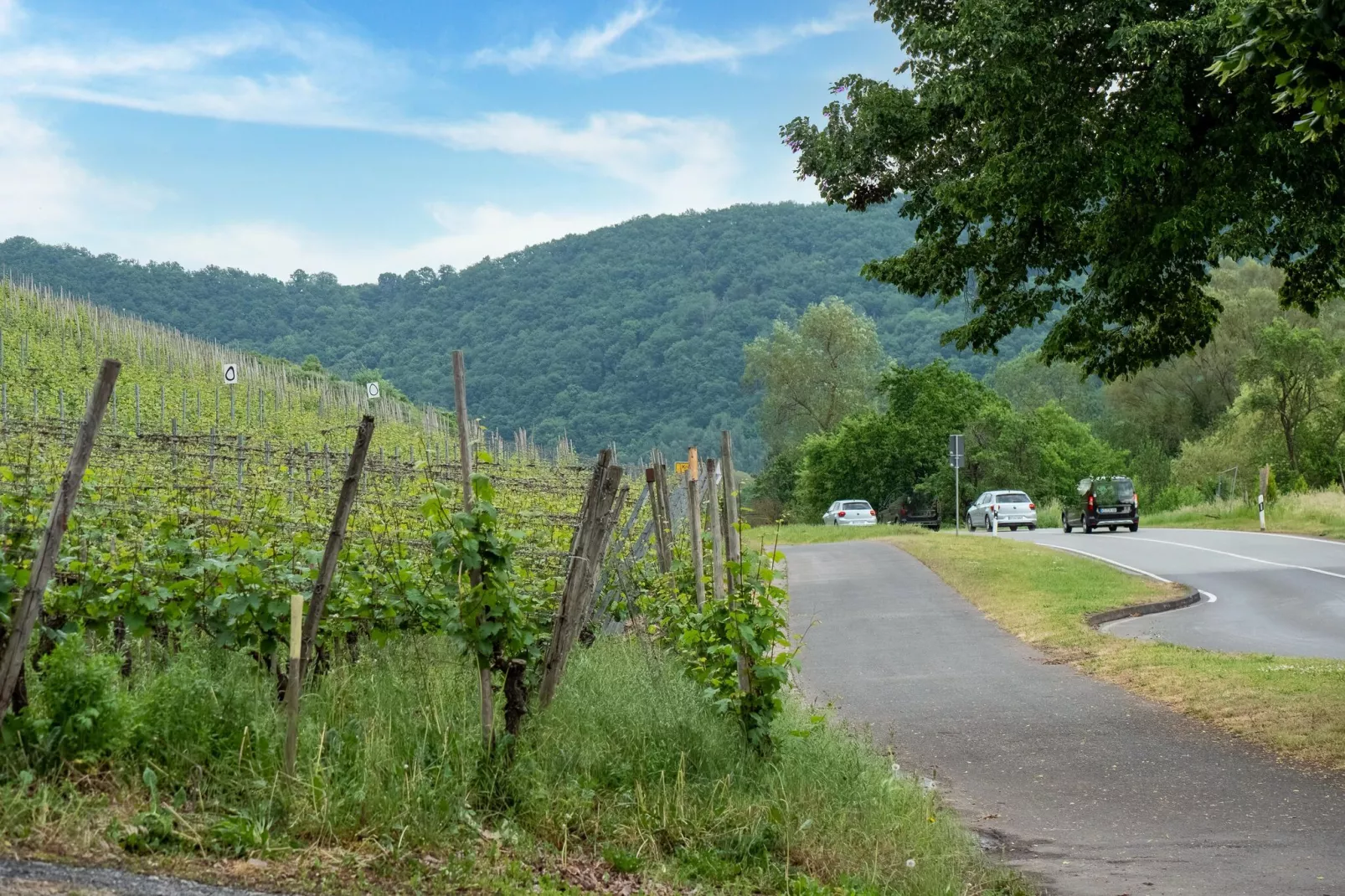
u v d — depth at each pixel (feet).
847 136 60.34
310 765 20.30
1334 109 28.40
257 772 20.01
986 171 51.16
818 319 320.50
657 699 27.66
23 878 14.76
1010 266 58.29
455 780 21.48
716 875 20.70
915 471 236.43
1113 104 50.14
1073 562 89.04
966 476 229.86
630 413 495.41
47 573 18.49
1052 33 48.06
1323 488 187.93
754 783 24.71
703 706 27.32
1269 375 197.88
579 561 25.67
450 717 23.88
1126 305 53.16
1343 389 190.49
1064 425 247.91
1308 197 47.21
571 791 22.24
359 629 28.66
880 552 111.86
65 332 149.69
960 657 52.06
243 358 195.52
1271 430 198.70
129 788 18.78
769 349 327.06
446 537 23.03
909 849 22.89
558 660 25.61
